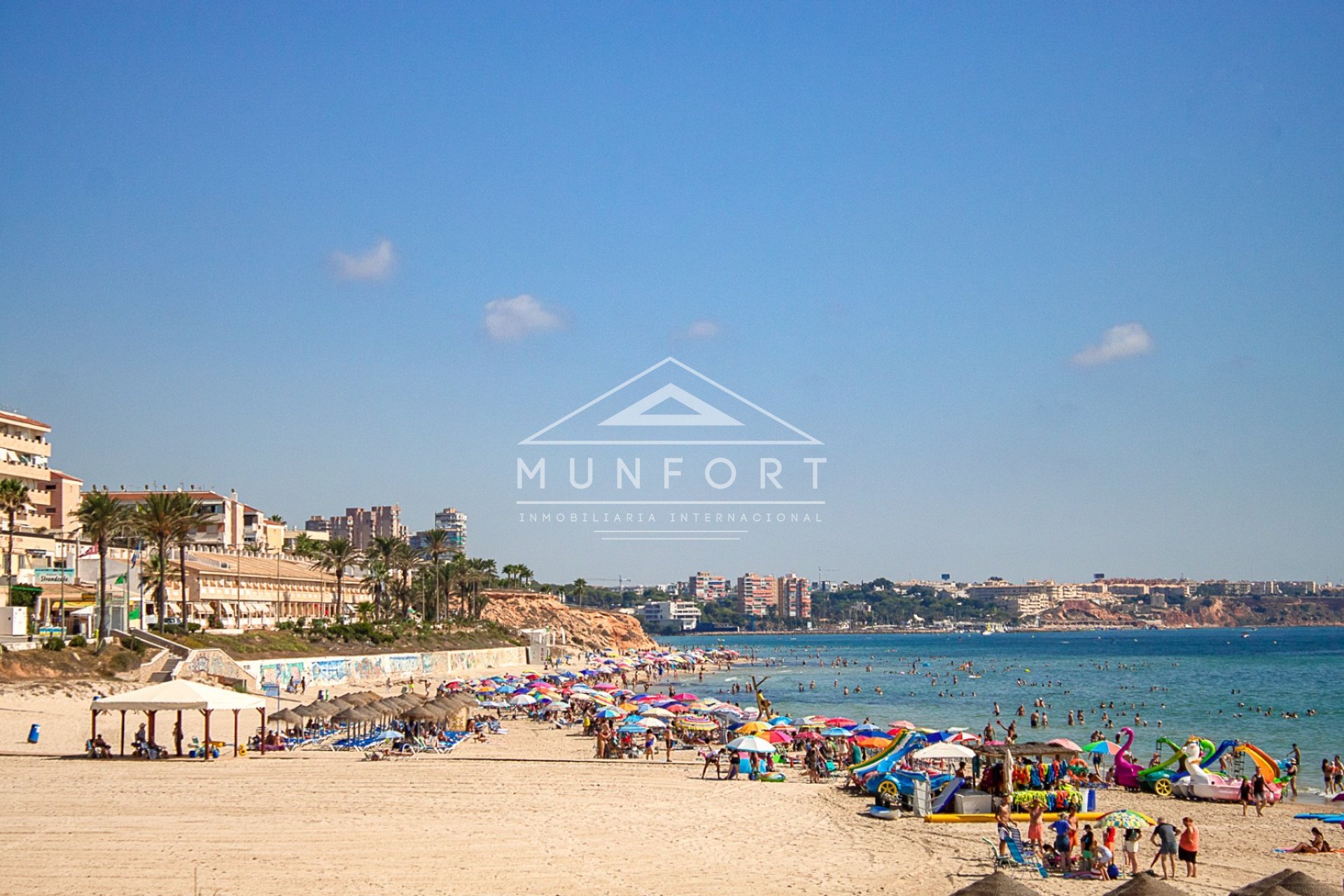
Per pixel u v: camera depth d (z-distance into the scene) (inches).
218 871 1051.3
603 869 1109.7
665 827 1346.0
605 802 1530.5
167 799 1432.1
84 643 2837.1
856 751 2065.7
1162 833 1171.3
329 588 5428.2
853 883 1082.1
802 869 1137.4
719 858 1175.6
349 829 1269.7
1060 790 1486.2
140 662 2815.0
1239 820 1549.0
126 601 3280.0
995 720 3400.6
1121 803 1670.8
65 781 1558.8
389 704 2423.7
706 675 6766.7
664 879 1074.1
